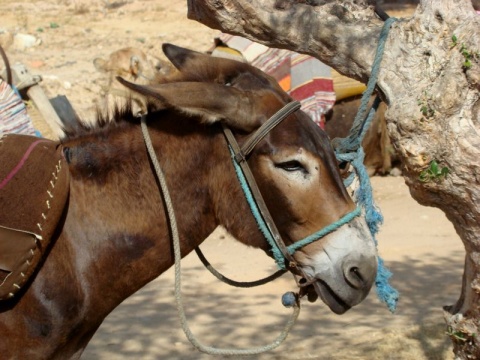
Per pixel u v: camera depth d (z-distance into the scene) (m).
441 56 1.99
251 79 1.83
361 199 2.00
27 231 1.68
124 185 1.81
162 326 3.44
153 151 1.79
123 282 1.82
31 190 1.70
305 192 1.77
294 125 1.79
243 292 3.85
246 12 2.13
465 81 1.95
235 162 1.78
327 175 1.79
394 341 3.17
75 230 1.77
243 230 1.83
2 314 1.72
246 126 1.77
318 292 1.82
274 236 1.79
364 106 2.06
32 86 3.77
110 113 1.88
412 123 1.99
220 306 3.68
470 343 2.24
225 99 1.74
